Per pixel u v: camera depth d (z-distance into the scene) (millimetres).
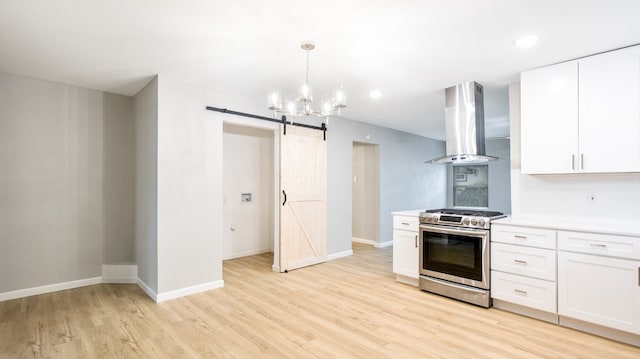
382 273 4477
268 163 5984
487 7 2100
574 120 2936
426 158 7680
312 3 2059
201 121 3754
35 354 2348
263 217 5895
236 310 3146
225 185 5352
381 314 3051
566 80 2986
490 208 7676
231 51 2809
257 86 3771
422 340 2545
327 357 2301
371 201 6668
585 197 3088
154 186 3471
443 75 3410
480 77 3459
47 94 3662
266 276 4316
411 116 5457
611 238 2508
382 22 2301
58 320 2914
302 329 2736
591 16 2205
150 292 3539
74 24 2336
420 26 2357
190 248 3621
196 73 3354
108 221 4059
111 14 2197
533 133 3172
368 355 2326
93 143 3971
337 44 2664
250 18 2252
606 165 2766
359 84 3711
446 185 8430
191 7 2109
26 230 3539
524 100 3238
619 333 2521
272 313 3072
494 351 2377
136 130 4090
